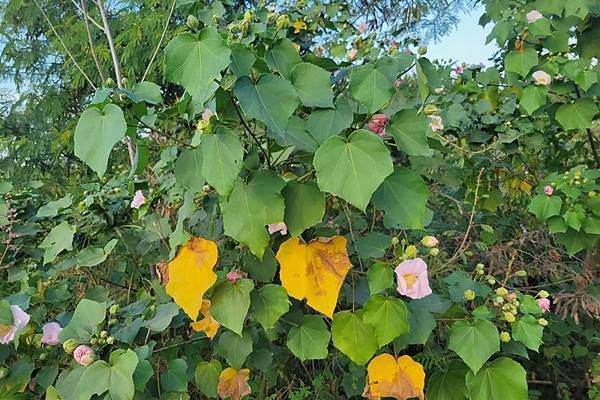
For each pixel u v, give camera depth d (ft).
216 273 4.01
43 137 17.92
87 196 5.53
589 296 6.19
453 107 6.32
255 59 3.13
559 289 6.91
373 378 3.88
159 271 4.22
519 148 7.27
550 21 6.45
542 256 6.59
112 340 3.52
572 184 5.96
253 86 3.09
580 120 6.39
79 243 5.55
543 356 7.23
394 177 3.48
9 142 10.33
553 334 7.11
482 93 7.16
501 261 6.24
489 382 3.82
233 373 4.29
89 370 3.32
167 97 10.07
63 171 16.83
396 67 3.56
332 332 3.84
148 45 15.87
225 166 3.12
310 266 3.70
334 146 3.11
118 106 2.98
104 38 16.34
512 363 3.85
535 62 6.25
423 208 3.43
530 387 7.29
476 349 3.71
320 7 6.91
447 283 4.39
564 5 6.27
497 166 7.05
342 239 3.78
